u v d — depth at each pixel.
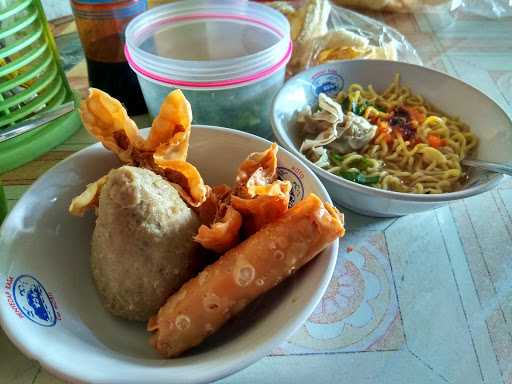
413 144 0.72
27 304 0.39
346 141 0.70
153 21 0.71
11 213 0.44
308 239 0.40
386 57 0.82
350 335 0.48
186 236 0.44
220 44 0.77
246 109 0.66
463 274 0.54
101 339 0.43
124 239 0.41
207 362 0.35
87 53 0.73
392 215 0.59
